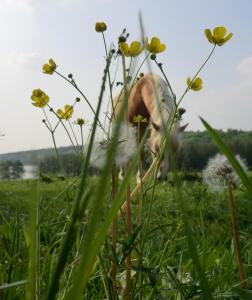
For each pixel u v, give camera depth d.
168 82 0.26
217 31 0.26
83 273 0.09
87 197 0.09
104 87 0.10
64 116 0.33
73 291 0.09
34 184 0.11
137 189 0.30
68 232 0.09
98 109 0.10
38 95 0.31
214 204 0.94
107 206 0.24
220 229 0.72
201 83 0.27
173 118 0.25
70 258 0.27
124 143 0.22
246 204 0.89
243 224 0.75
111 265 0.25
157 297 0.25
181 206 0.08
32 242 0.15
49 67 0.29
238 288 0.21
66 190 0.29
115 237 0.24
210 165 0.26
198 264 0.09
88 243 0.09
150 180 0.28
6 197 1.08
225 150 0.15
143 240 0.25
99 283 0.31
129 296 0.24
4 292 0.22
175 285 0.27
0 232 0.31
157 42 0.27
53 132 0.31
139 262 0.25
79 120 0.29
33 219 0.10
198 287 0.25
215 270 0.41
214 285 0.28
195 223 0.67
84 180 0.09
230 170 0.25
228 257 0.42
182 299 0.28
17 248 0.26
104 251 0.27
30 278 0.16
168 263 0.40
